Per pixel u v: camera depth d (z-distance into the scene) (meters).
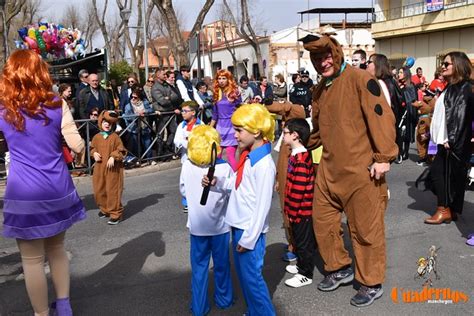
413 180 7.90
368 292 3.70
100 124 5.95
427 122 8.92
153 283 4.28
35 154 3.17
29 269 3.28
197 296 3.60
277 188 4.59
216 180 3.39
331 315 3.58
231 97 7.03
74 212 3.38
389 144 3.39
